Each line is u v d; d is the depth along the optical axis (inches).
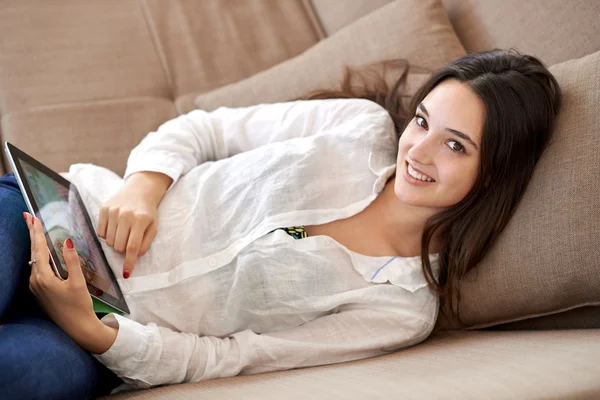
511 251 41.4
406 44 54.1
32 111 57.4
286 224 41.4
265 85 58.1
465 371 32.7
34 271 33.3
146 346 36.6
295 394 31.2
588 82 41.1
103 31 64.6
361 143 45.7
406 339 41.9
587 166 39.0
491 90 39.1
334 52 57.4
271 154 44.1
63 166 54.7
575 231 38.7
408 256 43.9
